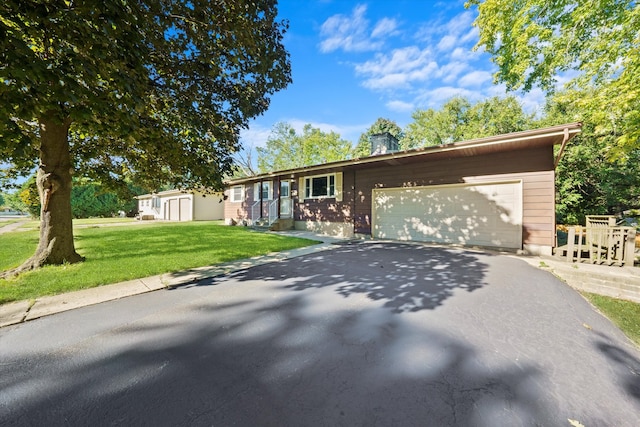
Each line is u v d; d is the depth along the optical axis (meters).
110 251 6.78
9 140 2.80
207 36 4.19
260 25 4.67
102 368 2.04
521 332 2.66
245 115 5.57
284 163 30.77
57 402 1.68
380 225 10.16
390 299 3.55
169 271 4.91
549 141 6.30
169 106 4.90
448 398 1.72
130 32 2.99
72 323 2.84
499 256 6.50
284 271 5.04
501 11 7.87
